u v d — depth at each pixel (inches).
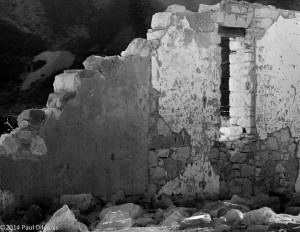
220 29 438.6
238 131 457.1
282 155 469.4
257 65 458.6
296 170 478.0
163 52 406.9
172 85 410.9
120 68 382.3
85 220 318.7
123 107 383.2
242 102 458.3
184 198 410.9
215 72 434.3
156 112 402.3
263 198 396.5
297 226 276.4
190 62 420.8
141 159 392.5
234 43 464.8
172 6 414.9
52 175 340.2
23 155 325.4
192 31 421.4
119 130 380.5
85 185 358.6
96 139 366.6
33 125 332.2
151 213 355.6
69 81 358.6
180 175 411.2
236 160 441.1
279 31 471.2
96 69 370.0
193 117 420.8
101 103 370.3
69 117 351.6
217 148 432.5
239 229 282.2
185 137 416.2
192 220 297.9
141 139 393.4
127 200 382.6
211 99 431.5
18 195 320.5
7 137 319.6
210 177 426.6
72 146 352.2
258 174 452.1
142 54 396.2
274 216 293.4
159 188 400.8
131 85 388.8
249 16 452.4
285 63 474.6
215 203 370.0
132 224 309.7
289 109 476.1
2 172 314.2
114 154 377.1
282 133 470.9
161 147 403.5
